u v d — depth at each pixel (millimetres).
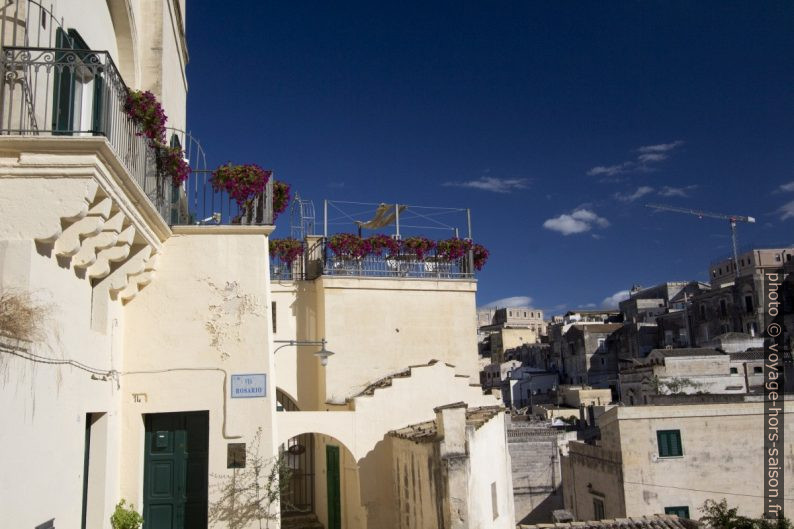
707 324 71500
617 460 25109
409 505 14344
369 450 16266
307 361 18719
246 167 10461
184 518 9586
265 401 9773
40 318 6336
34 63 6809
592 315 114875
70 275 7387
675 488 24500
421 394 16969
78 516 7535
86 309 7922
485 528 12734
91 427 8703
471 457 12062
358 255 18828
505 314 124875
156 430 9742
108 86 7246
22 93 6777
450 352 19094
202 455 9797
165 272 9906
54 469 6797
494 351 102812
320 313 18578
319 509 19500
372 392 16766
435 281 19359
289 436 15906
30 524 6172
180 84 14875
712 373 49625
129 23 10812
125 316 9672
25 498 6066
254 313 9992
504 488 16250
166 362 9648
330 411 17078
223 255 10086
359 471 16078
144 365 9594
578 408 56000
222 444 9594
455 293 19484
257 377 9812
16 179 6559
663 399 30188
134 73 11148
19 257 6391
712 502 21984
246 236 10211
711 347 58969
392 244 19219
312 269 19344
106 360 8758
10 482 5750
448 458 11703
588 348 79750
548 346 89188
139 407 9484
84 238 7109
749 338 56594
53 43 7820
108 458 8750
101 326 8734
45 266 6727
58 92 7820
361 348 18344
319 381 18453
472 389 17656
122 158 8023
